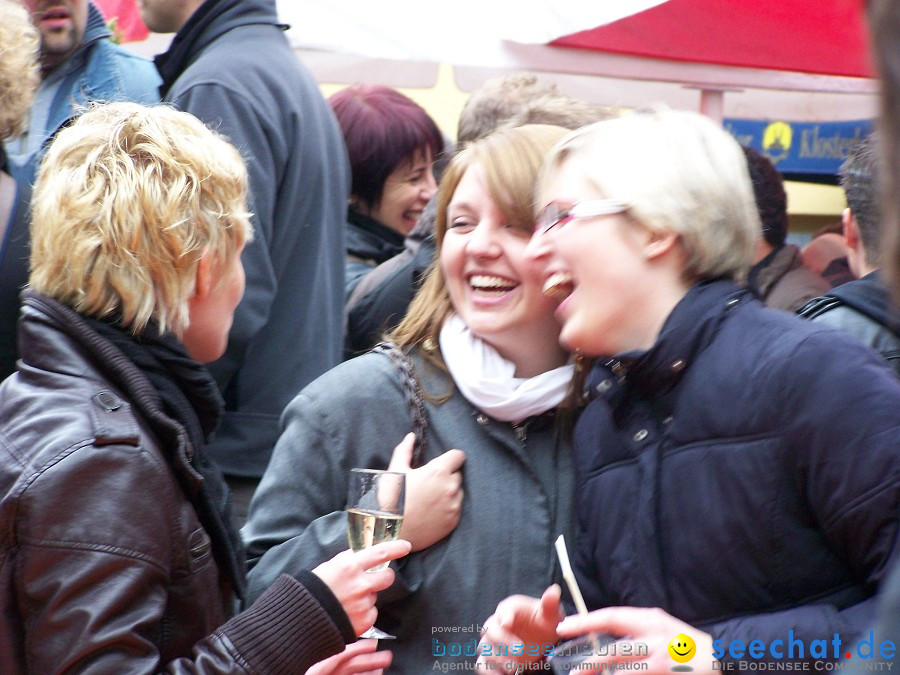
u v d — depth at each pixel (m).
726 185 4.79
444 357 5.88
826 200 19.23
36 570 4.28
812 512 4.33
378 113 11.25
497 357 5.84
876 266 6.71
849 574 4.39
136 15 12.67
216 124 8.30
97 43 9.28
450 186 6.02
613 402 4.85
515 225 5.72
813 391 4.30
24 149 8.78
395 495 5.09
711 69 11.13
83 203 4.75
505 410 5.67
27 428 4.52
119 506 4.38
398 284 9.09
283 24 9.38
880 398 4.25
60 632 4.23
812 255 12.55
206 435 5.27
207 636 4.72
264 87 8.59
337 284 9.32
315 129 8.96
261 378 8.59
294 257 8.79
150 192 4.80
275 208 8.60
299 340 8.73
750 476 4.37
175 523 4.63
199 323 5.22
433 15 10.21
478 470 5.67
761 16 10.53
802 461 4.29
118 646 4.27
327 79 13.40
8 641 4.34
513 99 9.09
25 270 6.77
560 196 4.91
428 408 5.83
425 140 11.34
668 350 4.61
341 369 6.00
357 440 5.78
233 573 5.09
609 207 4.74
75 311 4.81
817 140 16.05
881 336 6.00
